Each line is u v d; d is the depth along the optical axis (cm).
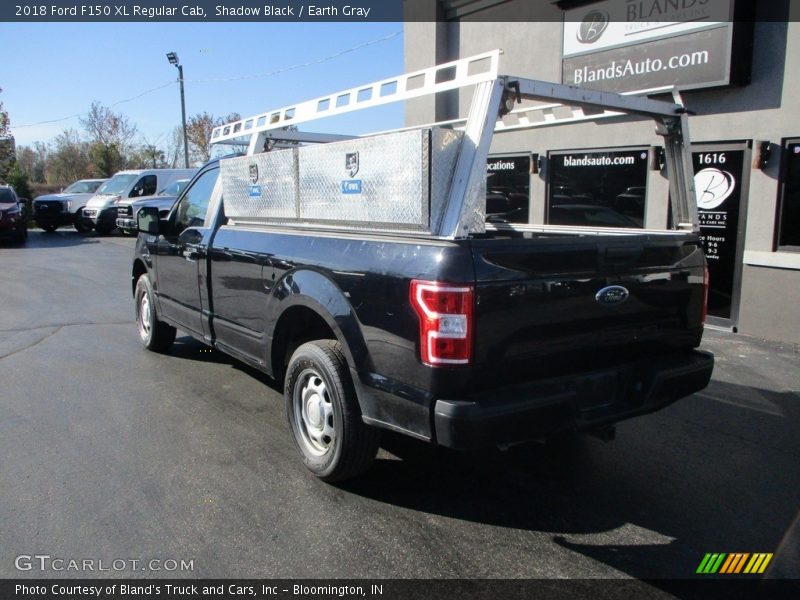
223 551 315
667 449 444
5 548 317
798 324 711
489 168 1063
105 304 945
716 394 555
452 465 414
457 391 296
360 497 370
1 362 638
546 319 314
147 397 532
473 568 304
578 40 884
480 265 292
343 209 363
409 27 1159
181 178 2191
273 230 430
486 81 308
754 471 411
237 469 402
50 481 385
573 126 923
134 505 357
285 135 518
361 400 340
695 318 391
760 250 732
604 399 344
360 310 334
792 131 696
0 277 1211
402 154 315
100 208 2080
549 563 309
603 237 338
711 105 759
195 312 538
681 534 336
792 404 530
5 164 3209
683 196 423
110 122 4606
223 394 540
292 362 393
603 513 357
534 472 406
